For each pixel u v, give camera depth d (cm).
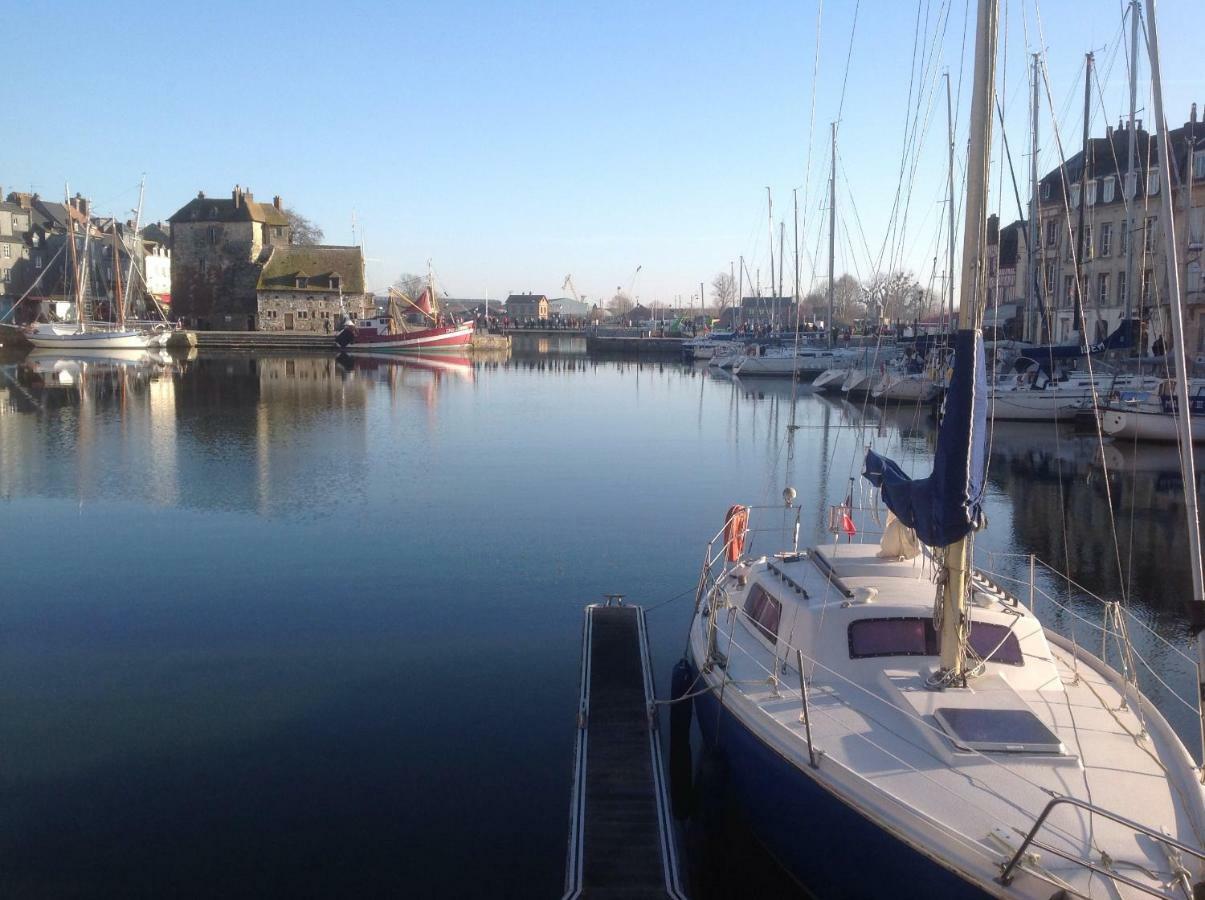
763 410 4612
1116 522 2169
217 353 8394
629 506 2345
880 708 780
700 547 1953
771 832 790
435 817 917
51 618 1476
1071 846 606
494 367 7888
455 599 1592
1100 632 1446
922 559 962
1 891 798
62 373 5834
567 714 1148
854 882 684
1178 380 604
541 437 3572
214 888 807
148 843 870
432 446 3303
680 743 1064
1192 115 3528
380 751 1050
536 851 865
